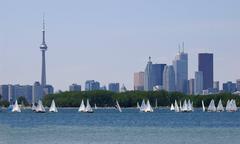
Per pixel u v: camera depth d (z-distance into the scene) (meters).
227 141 133.12
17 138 144.25
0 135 155.00
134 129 182.50
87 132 167.25
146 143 129.38
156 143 129.50
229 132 163.38
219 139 138.50
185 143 129.00
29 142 132.75
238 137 144.12
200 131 169.00
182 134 156.12
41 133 163.25
